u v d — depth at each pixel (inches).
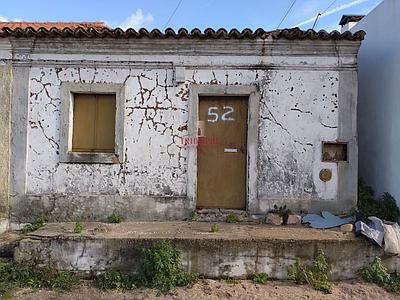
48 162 275.1
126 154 275.1
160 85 275.1
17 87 275.4
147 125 275.7
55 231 241.4
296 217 262.8
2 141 275.9
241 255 222.4
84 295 207.8
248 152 273.9
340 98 271.1
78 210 273.6
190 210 273.0
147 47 271.3
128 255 223.8
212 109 282.0
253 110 272.5
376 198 289.0
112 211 273.3
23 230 262.2
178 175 275.0
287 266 222.7
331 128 272.1
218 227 250.1
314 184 272.2
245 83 273.3
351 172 270.7
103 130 280.8
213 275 222.2
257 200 271.6
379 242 223.8
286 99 273.0
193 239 222.8
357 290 210.2
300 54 271.0
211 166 282.0
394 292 210.8
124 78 275.6
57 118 275.3
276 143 273.1
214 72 274.1
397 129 262.4
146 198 273.3
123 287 215.2
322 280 216.4
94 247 225.3
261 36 261.4
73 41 269.1
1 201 274.4
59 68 275.4
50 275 221.5
